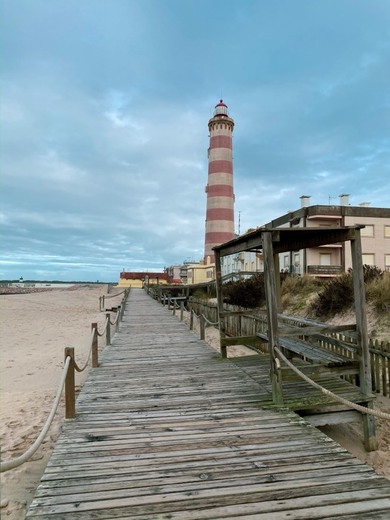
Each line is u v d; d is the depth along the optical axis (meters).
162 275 89.19
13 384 8.06
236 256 49.44
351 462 3.51
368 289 11.59
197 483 3.15
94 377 6.93
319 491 3.01
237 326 13.59
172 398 5.60
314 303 14.01
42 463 4.40
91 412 5.03
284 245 7.21
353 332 5.51
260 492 3.00
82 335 15.01
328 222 30.62
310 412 5.18
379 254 30.95
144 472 3.35
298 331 5.36
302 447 3.85
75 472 3.36
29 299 33.91
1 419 5.88
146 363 8.05
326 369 5.39
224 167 57.00
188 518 2.69
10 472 4.16
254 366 7.55
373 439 5.20
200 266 65.75
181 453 3.73
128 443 3.99
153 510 2.79
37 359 10.51
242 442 3.98
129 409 5.13
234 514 2.73
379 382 6.95
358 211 30.56
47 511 2.79
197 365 7.76
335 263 31.66
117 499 2.93
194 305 22.41
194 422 4.60
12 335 14.93
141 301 30.94
